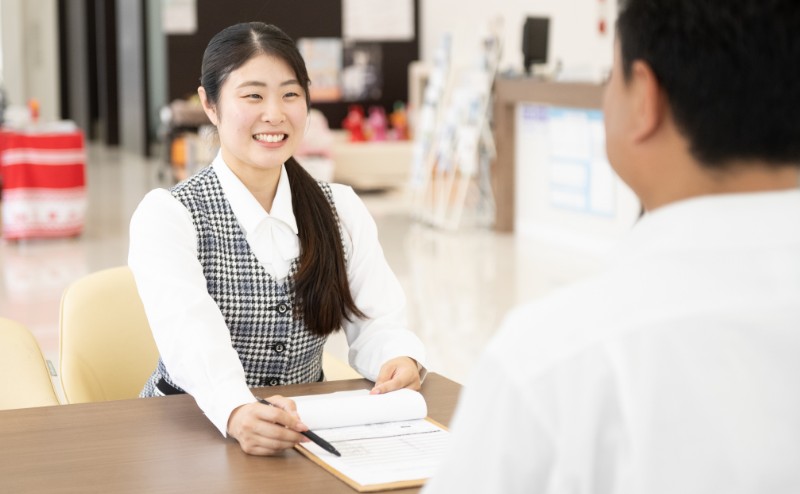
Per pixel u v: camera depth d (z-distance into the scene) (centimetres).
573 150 851
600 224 833
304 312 230
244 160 223
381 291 241
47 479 167
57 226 848
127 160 1400
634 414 83
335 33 1241
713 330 83
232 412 187
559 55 917
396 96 1275
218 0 1202
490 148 920
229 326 227
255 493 162
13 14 1594
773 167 91
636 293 86
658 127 94
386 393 205
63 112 1716
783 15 87
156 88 1400
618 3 99
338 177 1114
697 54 89
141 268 217
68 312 263
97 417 197
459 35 947
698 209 89
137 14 1393
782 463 82
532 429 85
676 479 82
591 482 84
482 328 598
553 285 709
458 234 908
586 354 84
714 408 82
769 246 87
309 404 192
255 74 220
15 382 245
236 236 226
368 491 162
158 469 172
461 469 88
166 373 232
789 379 83
